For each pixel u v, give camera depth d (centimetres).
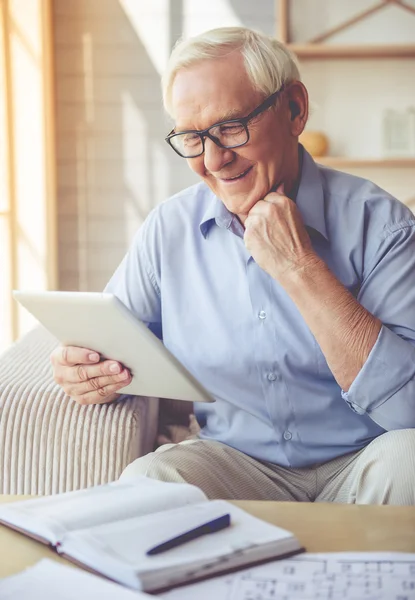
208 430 161
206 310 159
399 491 130
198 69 144
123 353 139
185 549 89
